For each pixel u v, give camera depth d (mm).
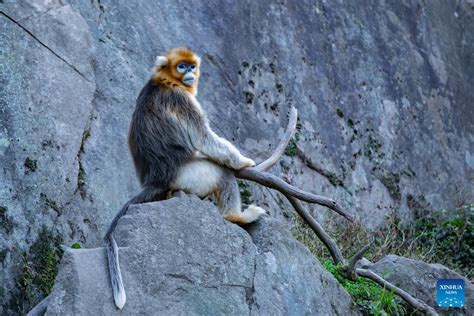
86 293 14031
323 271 18000
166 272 15164
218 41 25344
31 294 17500
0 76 18875
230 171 16844
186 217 15656
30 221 18125
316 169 26406
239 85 25359
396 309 19141
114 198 20250
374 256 24625
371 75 30047
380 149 29016
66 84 20125
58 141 19391
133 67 22562
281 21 27609
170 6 24844
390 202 28469
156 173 16266
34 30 19938
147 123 16562
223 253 16031
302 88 27250
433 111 32344
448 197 30922
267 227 17125
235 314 15898
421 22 33875
